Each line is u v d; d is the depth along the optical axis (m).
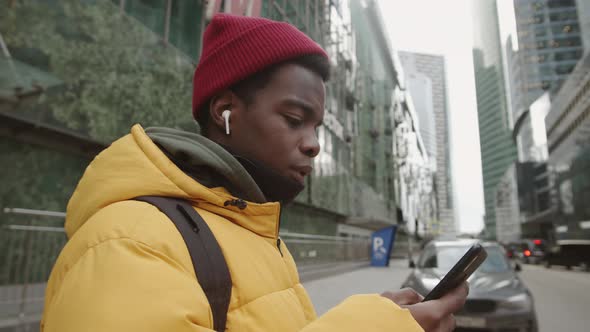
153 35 7.46
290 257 0.79
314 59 0.65
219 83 0.63
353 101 25.80
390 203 39.34
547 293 10.59
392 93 46.88
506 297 4.44
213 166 0.58
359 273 14.09
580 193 28.16
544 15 90.12
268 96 0.62
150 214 0.47
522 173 82.06
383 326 0.42
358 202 25.70
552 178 38.28
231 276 0.52
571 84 34.69
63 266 0.46
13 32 4.94
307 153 0.64
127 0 7.00
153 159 0.55
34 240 3.62
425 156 92.19
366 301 0.45
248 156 0.63
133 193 0.51
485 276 5.03
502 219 100.38
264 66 0.61
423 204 78.88
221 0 9.18
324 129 19.28
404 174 52.50
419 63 195.88
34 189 5.49
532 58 88.62
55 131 5.48
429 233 79.81
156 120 7.38
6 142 5.20
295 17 16.44
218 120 0.65
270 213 0.65
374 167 33.53
